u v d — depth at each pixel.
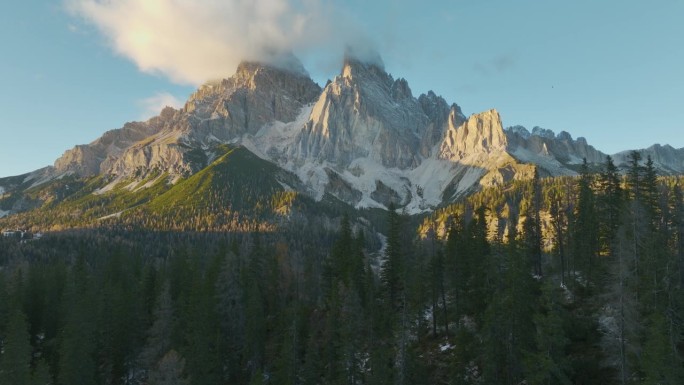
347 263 80.38
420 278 67.94
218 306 72.81
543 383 38.53
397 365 49.28
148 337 72.06
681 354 37.88
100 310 71.12
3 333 73.88
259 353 68.19
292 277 100.06
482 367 47.66
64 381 59.19
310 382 57.78
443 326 68.94
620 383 38.44
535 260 75.62
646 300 39.47
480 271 62.81
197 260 104.81
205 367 58.38
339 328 60.56
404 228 82.75
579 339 47.94
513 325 42.41
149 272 93.31
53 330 84.19
